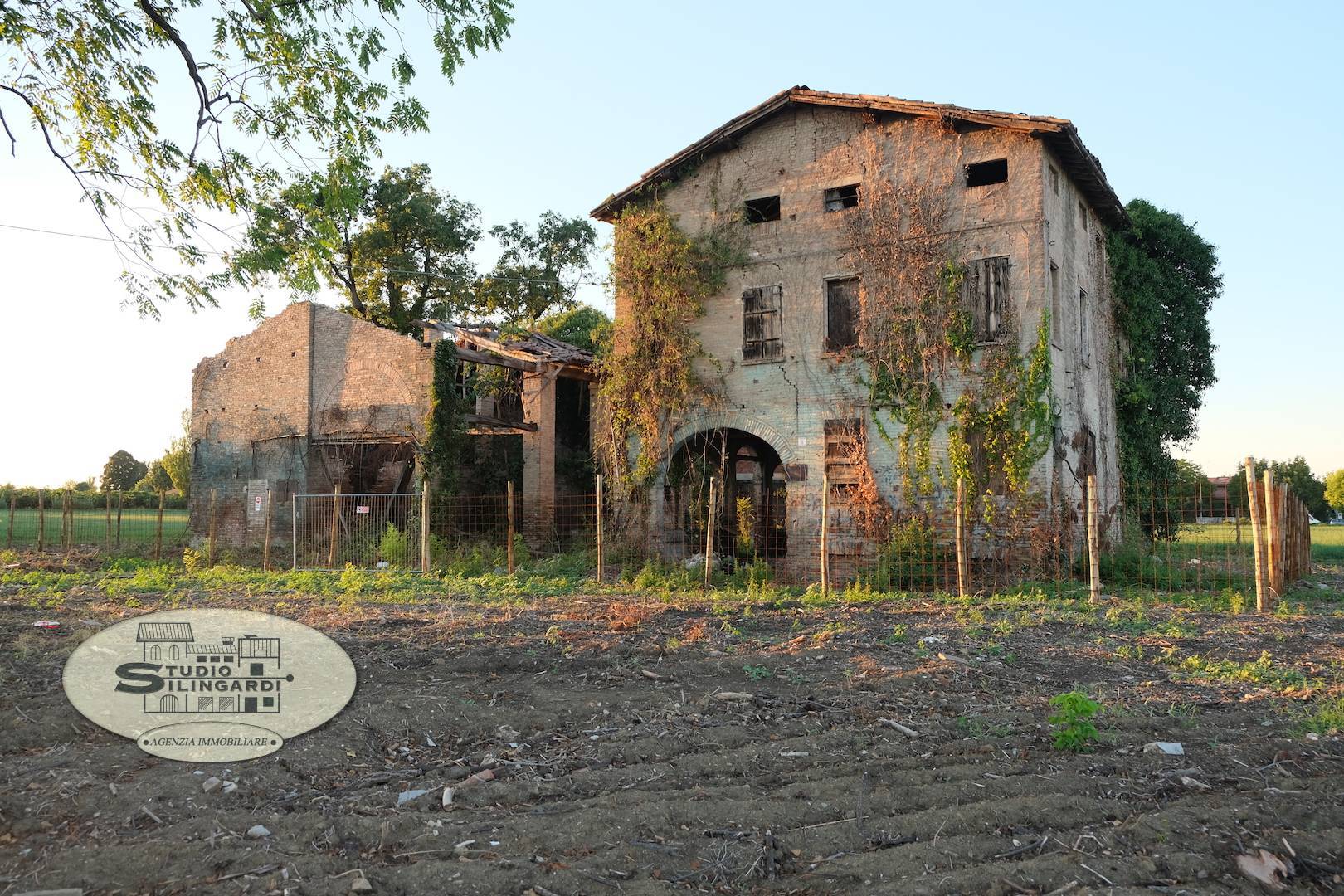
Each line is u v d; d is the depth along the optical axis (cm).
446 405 2108
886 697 686
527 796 490
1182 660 843
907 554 1625
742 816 452
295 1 899
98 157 928
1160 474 2408
